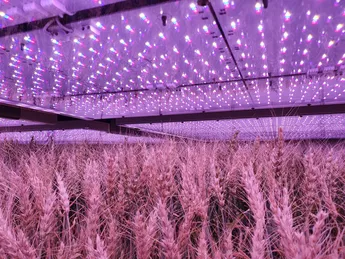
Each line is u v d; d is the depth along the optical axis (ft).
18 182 3.67
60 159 6.47
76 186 4.49
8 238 2.17
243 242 2.82
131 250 3.35
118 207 3.75
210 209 4.21
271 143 4.93
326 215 1.96
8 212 3.09
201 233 2.47
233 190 4.42
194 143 7.09
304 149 6.28
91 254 2.09
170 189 3.62
